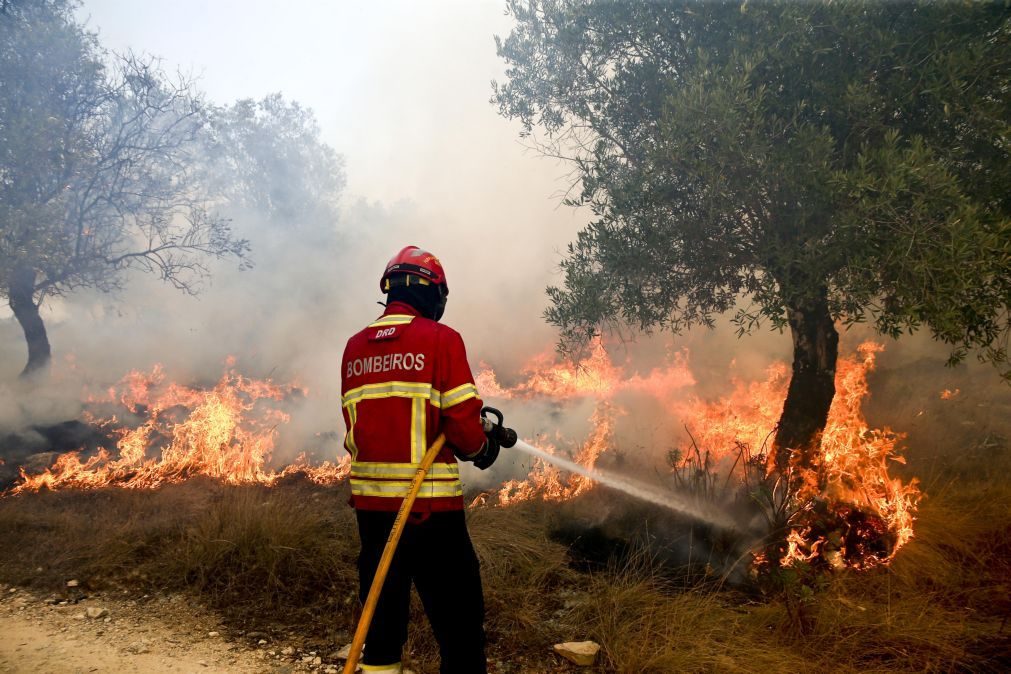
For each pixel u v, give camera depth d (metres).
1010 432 6.00
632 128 4.87
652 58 4.70
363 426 2.35
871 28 3.75
